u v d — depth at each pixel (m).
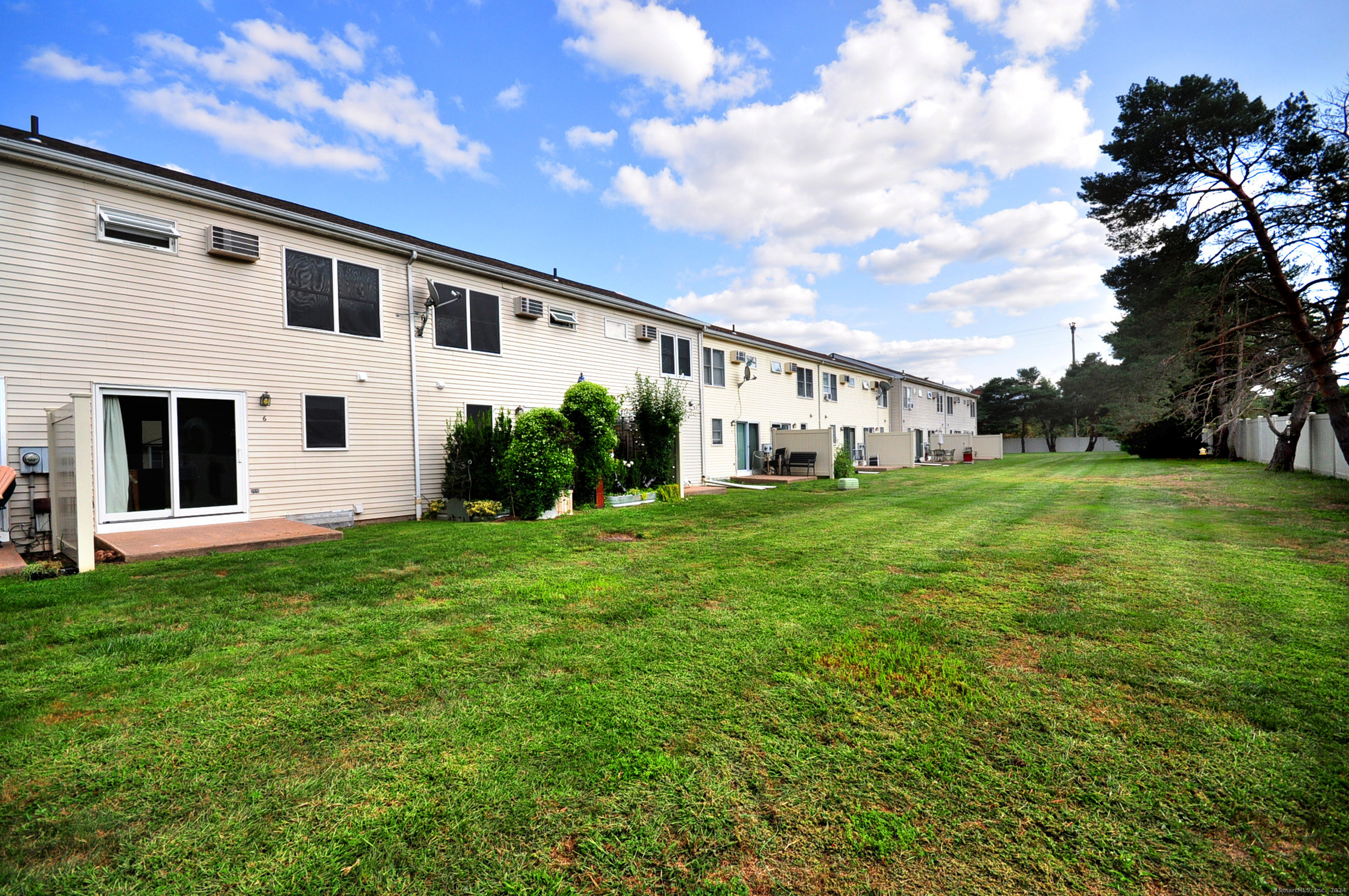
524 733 2.51
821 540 7.52
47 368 6.98
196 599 4.66
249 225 8.69
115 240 7.54
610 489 12.83
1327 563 5.60
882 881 1.67
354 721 2.63
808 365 24.88
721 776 2.19
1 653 3.43
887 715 2.67
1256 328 12.54
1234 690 2.88
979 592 4.84
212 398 8.30
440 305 11.16
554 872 1.72
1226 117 12.41
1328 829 1.85
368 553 6.61
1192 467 20.48
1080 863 1.73
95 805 2.01
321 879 1.68
